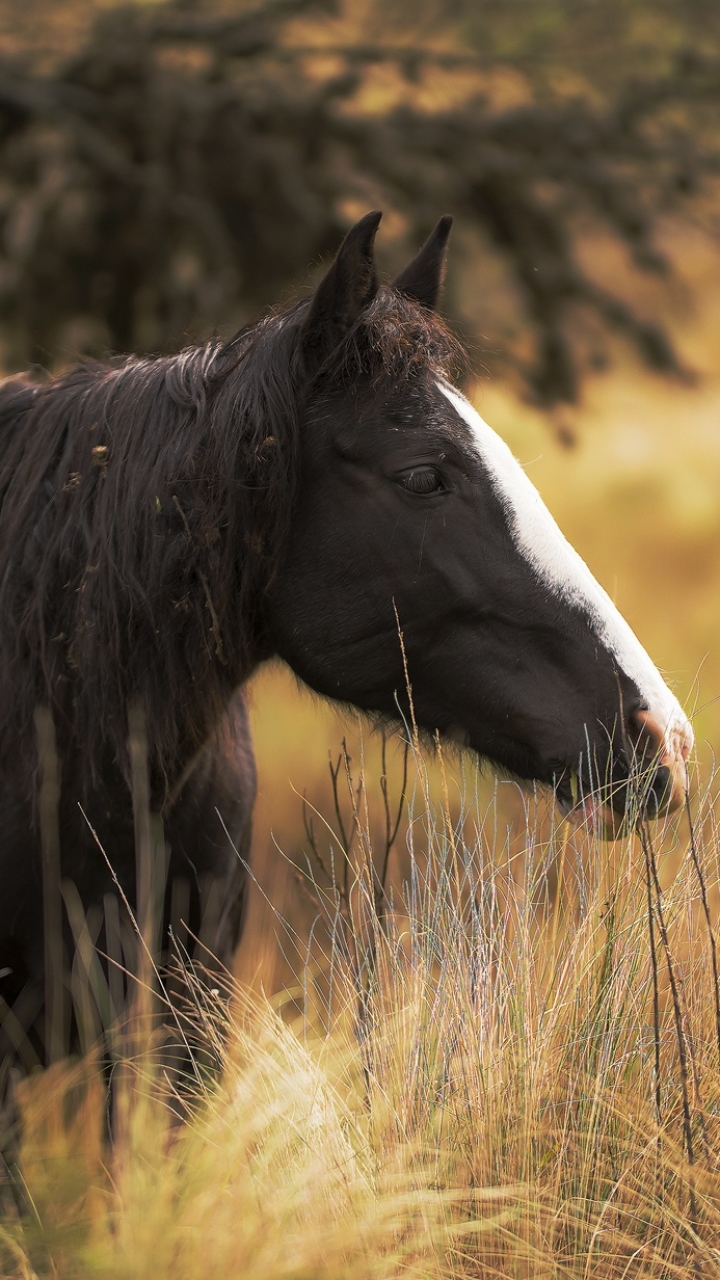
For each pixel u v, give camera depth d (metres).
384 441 4.29
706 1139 4.18
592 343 10.71
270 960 5.98
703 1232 3.93
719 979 4.15
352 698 4.56
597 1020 4.29
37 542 4.45
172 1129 4.58
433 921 4.51
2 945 4.51
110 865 4.25
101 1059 4.50
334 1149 4.17
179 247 9.58
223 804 4.84
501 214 10.52
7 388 4.89
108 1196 4.24
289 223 9.83
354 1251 3.87
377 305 4.40
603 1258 3.96
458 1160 4.15
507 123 10.43
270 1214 3.94
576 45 10.77
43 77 9.82
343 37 10.85
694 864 4.07
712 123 10.86
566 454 10.80
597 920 4.43
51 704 4.38
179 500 4.35
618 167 10.67
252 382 4.37
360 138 10.17
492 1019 4.29
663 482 19.39
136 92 9.72
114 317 9.74
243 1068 4.67
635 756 4.18
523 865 4.79
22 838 4.42
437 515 4.28
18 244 9.60
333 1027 4.77
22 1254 3.91
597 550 16.97
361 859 4.62
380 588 4.33
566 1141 4.12
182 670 4.40
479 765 4.75
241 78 10.14
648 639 13.35
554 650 4.27
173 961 4.71
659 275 10.98
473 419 4.38
